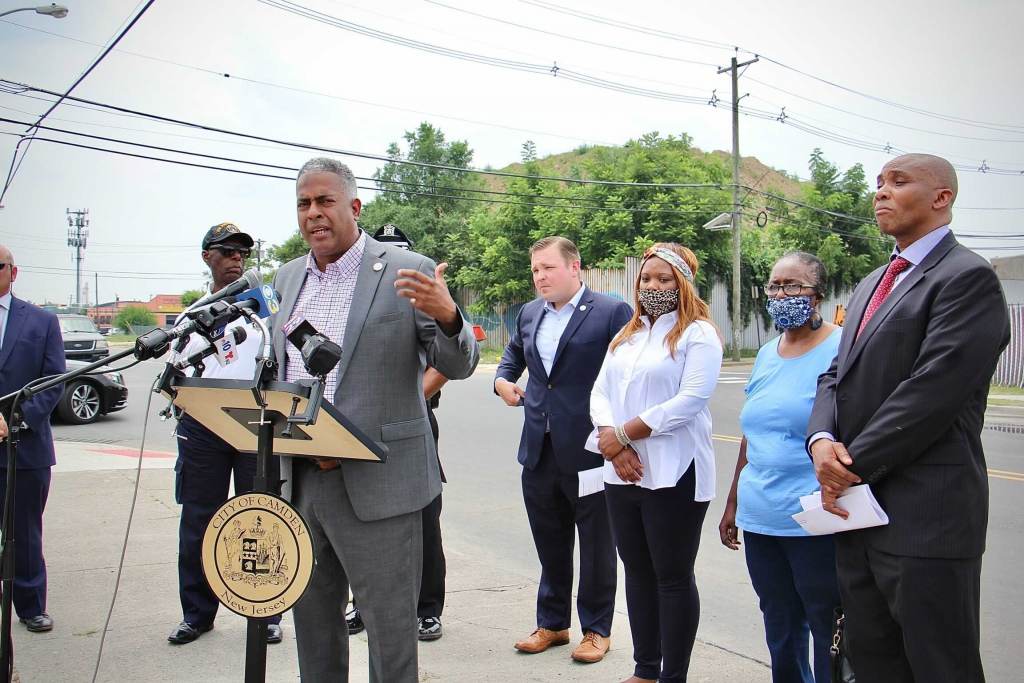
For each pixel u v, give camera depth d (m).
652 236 28.66
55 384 2.79
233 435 2.50
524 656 3.97
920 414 2.35
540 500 4.09
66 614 4.44
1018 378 20.31
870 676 2.59
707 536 6.28
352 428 2.21
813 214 32.81
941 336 2.37
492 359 28.23
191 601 4.09
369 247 2.85
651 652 3.53
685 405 3.28
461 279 31.25
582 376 4.01
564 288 4.10
